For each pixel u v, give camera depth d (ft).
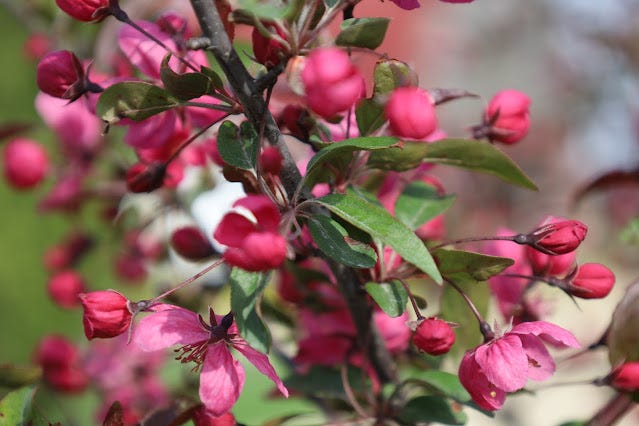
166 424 1.50
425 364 1.65
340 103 1.35
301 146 1.74
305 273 1.63
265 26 1.39
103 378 1.98
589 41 3.83
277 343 1.84
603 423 1.59
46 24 2.07
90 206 2.49
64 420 1.96
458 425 1.56
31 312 3.07
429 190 1.60
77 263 2.09
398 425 1.59
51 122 2.00
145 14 1.87
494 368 1.42
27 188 2.03
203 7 1.39
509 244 1.62
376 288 1.46
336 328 1.64
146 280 2.06
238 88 1.40
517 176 1.50
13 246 3.06
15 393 1.53
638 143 3.84
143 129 1.53
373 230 1.36
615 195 3.61
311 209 1.43
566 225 1.47
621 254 3.67
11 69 3.02
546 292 1.63
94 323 1.40
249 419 1.87
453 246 1.65
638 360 1.54
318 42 1.41
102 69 1.88
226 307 2.04
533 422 3.05
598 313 3.40
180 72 1.50
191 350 1.44
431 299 2.08
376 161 1.49
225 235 1.35
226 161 1.42
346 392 1.61
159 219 2.03
